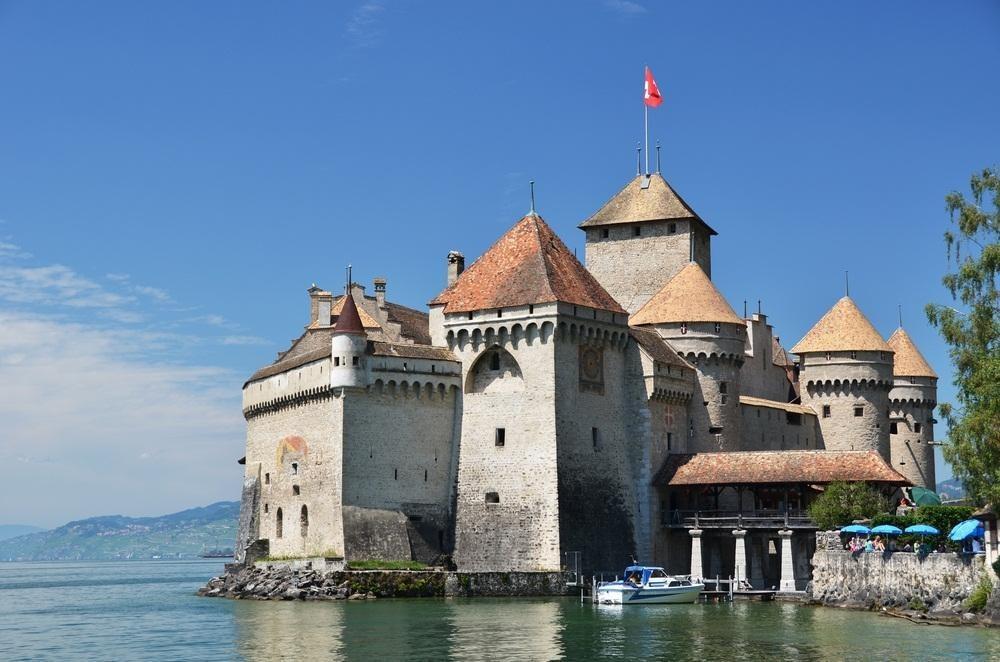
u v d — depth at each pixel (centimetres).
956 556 7700
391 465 10256
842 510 9662
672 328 11756
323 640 7219
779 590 9862
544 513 10088
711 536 11019
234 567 11775
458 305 10662
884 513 9444
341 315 10256
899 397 14212
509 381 10412
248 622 8319
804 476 10262
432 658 6506
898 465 14175
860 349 13075
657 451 10931
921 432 14262
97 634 8288
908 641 6756
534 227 10962
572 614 8494
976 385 7331
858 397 13088
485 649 6788
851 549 9088
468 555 10281
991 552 7362
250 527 11625
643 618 8200
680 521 10812
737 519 10306
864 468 10194
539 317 10262
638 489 10788
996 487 6925
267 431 11612
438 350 10594
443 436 10531
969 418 7156
